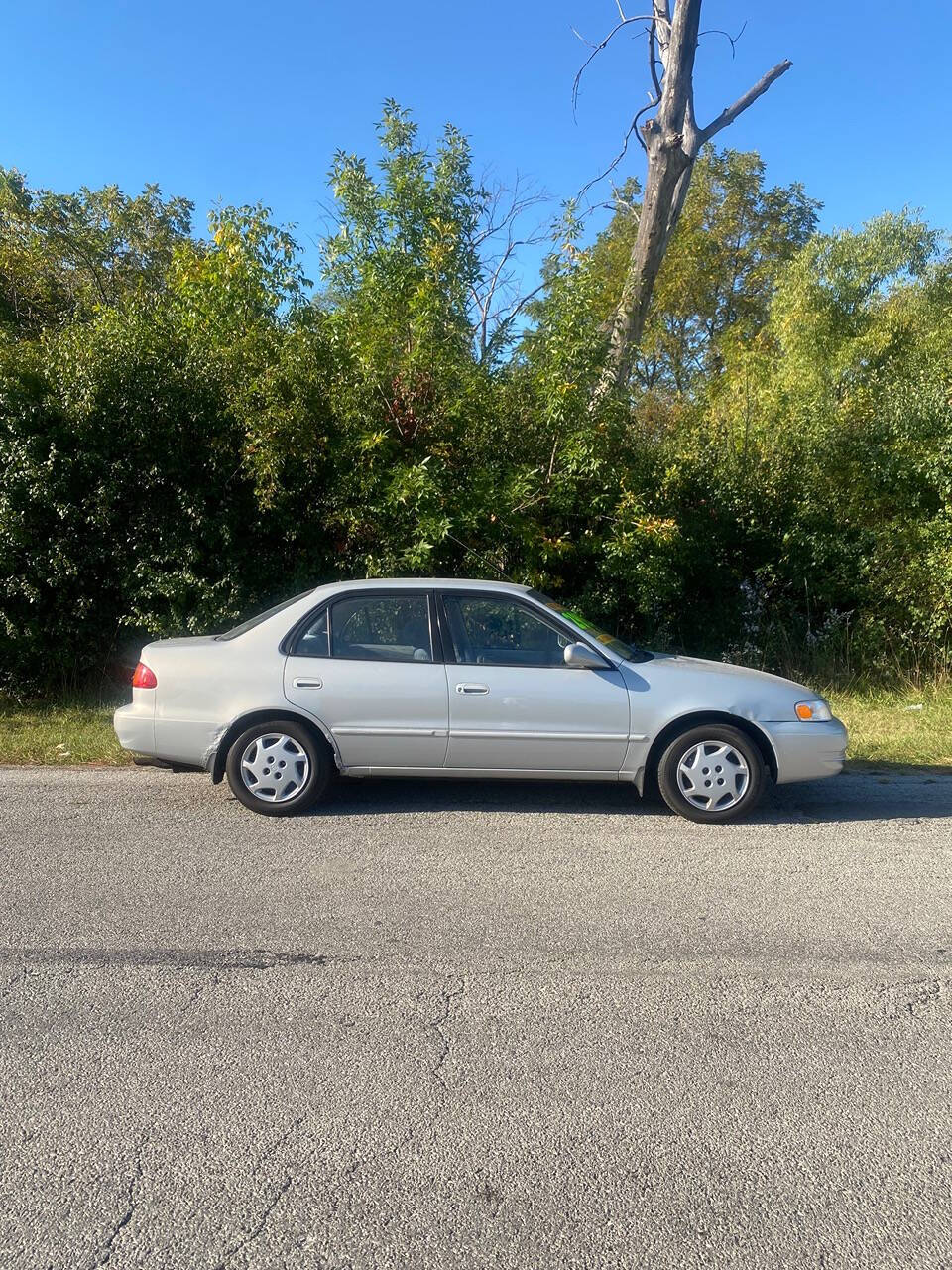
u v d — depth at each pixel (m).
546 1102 3.30
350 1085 3.39
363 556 10.54
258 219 10.83
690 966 4.36
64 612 10.69
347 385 10.34
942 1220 2.73
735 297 32.09
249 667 6.57
